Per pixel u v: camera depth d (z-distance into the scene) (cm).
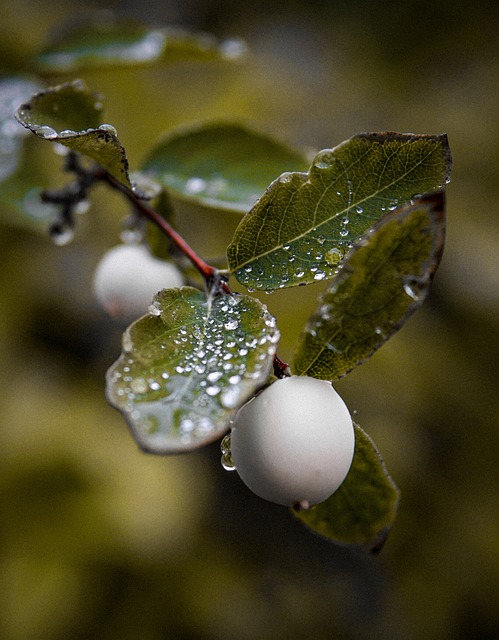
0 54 40
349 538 22
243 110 49
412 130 52
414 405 43
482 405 46
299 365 20
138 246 24
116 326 47
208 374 19
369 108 53
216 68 53
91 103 22
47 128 21
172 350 20
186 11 61
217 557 48
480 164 51
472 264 46
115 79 46
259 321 20
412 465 44
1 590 41
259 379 19
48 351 47
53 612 41
